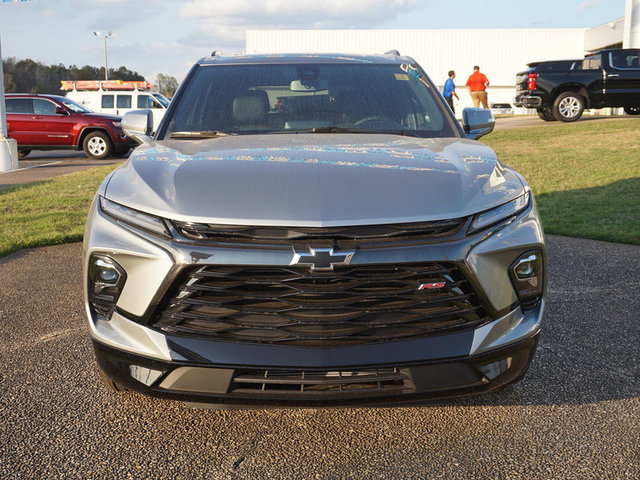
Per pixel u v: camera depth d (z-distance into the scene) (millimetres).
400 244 2082
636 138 12664
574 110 17078
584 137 13484
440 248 2102
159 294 2100
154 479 2062
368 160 2490
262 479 2066
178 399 2119
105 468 2121
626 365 2941
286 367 2029
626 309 3750
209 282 2102
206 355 2064
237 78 3494
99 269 2229
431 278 2115
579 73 16859
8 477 2059
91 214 2404
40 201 8156
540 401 2596
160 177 2402
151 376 2125
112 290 2207
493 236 2207
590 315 3654
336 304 2064
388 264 2051
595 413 2484
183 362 2072
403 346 2076
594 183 8727
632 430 2346
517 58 48750
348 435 2352
